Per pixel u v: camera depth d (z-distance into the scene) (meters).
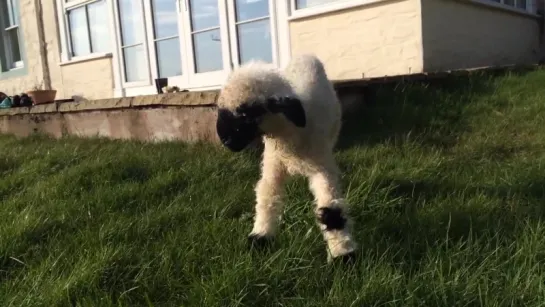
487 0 8.11
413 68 6.52
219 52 8.25
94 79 10.59
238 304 2.22
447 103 5.50
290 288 2.40
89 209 3.54
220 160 4.36
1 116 8.52
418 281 2.23
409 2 6.43
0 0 12.68
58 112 7.41
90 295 2.42
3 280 2.68
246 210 3.38
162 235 3.03
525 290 2.11
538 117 4.95
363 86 5.54
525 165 3.78
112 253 2.73
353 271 2.39
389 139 4.57
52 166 4.86
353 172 3.82
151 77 9.38
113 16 9.81
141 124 6.19
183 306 2.25
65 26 10.98
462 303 2.08
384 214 3.15
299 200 3.23
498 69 6.81
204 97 5.28
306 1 7.38
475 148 4.36
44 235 3.19
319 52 7.30
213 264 2.62
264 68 2.50
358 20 6.88
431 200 3.27
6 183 4.42
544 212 2.87
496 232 2.61
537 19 10.10
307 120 2.55
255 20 7.77
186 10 8.55
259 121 2.35
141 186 3.94
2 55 12.92
